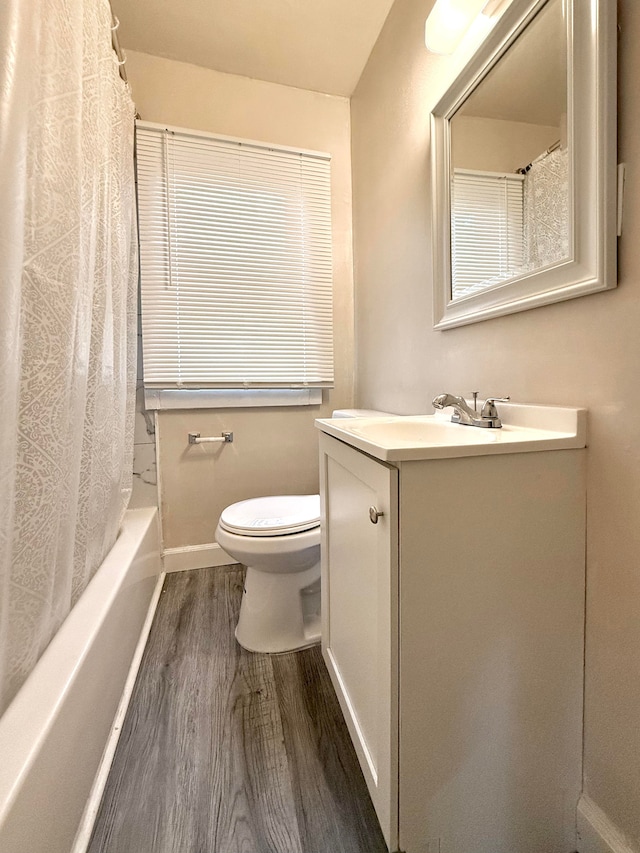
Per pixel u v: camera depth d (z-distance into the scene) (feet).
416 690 2.27
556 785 2.54
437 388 4.30
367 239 6.13
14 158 1.95
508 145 3.10
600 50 2.20
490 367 3.42
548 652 2.48
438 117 3.98
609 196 2.22
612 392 2.30
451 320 3.82
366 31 5.38
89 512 3.52
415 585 2.22
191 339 5.99
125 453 4.99
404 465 2.14
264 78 6.16
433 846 2.35
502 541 2.34
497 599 2.36
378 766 2.48
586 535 2.50
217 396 6.23
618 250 2.23
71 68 2.68
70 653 2.61
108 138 3.86
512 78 3.03
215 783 2.91
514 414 3.01
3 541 2.01
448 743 2.33
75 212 2.72
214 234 6.03
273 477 6.62
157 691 3.76
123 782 2.90
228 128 6.08
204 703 3.63
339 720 3.45
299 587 4.49
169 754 3.12
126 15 5.05
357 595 2.85
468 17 3.29
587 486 2.48
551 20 2.65
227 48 5.60
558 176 2.64
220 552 6.41
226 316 6.13
